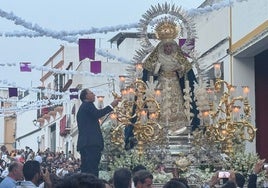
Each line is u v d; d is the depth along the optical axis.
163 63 22.22
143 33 22.52
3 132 76.62
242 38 31.81
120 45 46.09
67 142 52.22
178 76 22.38
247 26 31.08
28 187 11.73
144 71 22.48
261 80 33.19
